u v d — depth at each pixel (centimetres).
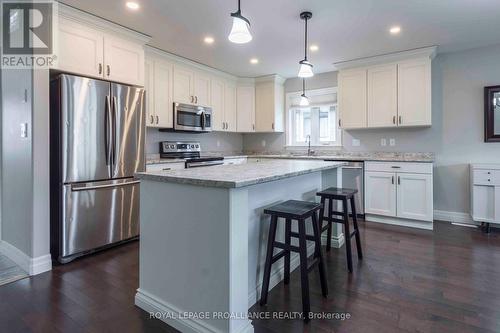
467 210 393
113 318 178
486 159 380
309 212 187
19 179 258
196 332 160
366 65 425
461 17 292
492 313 180
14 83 262
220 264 151
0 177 294
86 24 282
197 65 450
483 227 370
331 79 502
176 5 266
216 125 496
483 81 379
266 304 194
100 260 269
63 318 177
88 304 193
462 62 391
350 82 439
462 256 273
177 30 323
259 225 206
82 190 272
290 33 331
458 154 397
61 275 237
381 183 394
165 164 381
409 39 349
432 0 259
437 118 409
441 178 409
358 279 228
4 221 285
